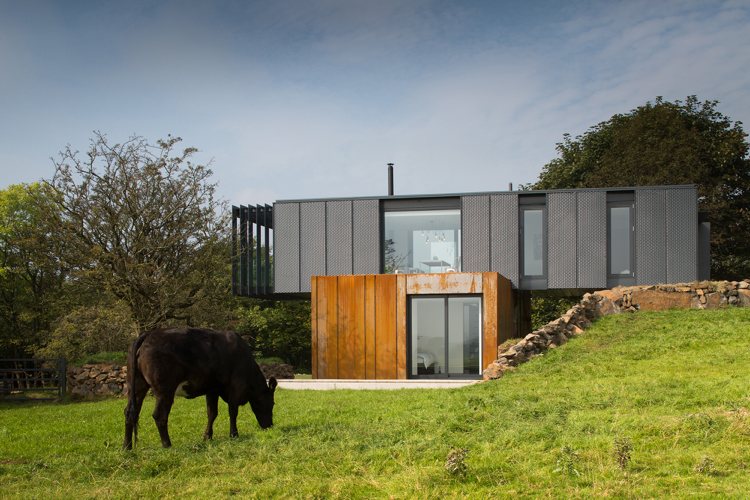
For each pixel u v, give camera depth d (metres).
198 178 24.80
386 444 9.53
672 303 20.95
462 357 20.62
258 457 9.30
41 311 35.78
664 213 23.17
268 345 44.81
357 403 14.80
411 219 24.44
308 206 24.95
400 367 20.83
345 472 8.44
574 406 11.14
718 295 20.81
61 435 12.77
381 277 21.17
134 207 23.72
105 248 23.48
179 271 25.05
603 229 23.47
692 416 9.26
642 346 17.23
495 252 23.78
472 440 9.30
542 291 25.77
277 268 24.95
